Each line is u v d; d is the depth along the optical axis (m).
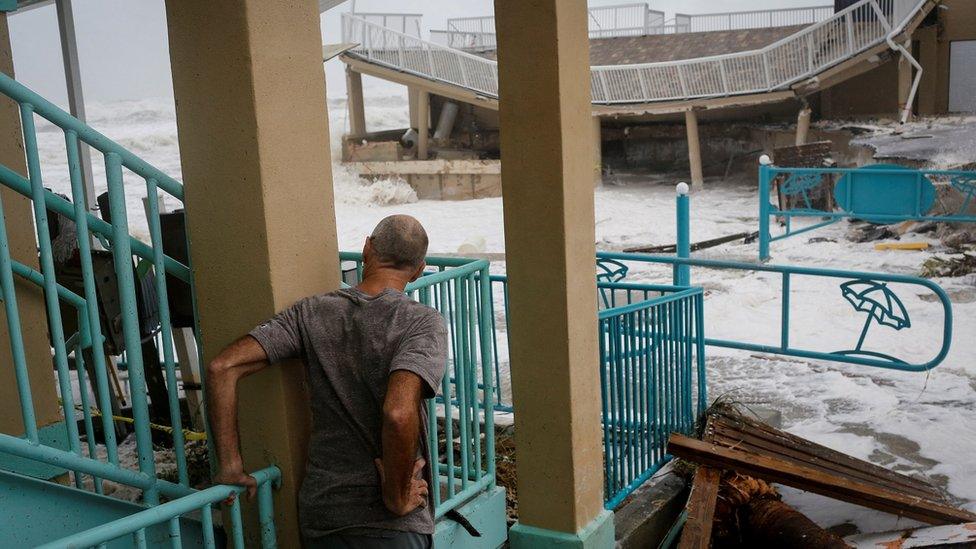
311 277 3.02
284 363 2.93
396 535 2.70
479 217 19.41
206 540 2.72
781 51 20.59
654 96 21.97
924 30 21.89
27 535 2.86
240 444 3.05
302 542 3.05
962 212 11.45
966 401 6.20
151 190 2.93
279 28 2.82
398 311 2.72
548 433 3.82
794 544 4.18
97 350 2.89
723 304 9.49
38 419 4.17
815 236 13.34
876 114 22.81
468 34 29.06
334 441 2.76
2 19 4.21
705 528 4.09
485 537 3.90
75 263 4.65
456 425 5.39
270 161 2.82
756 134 24.33
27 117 2.66
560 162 3.55
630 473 4.70
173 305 4.55
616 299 9.88
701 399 5.59
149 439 3.02
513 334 3.79
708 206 19.09
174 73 2.86
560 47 3.47
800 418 6.01
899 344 7.77
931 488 4.78
